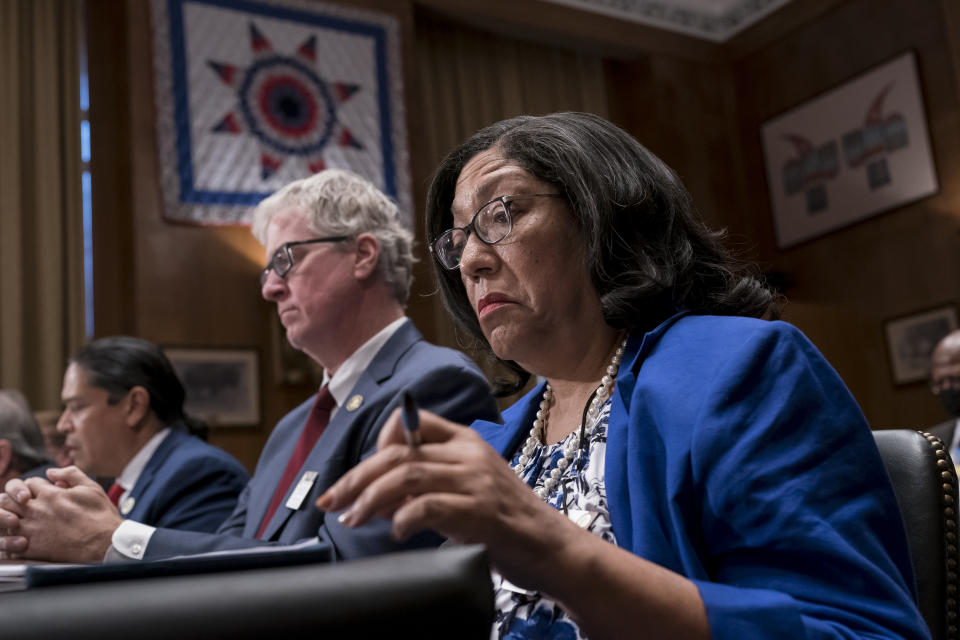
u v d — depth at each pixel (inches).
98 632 17.5
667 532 37.8
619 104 381.4
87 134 272.2
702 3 390.9
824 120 361.7
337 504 26.9
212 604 18.2
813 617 31.4
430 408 76.4
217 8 279.6
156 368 114.0
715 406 36.5
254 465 260.4
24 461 114.3
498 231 46.9
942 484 44.5
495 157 49.5
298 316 90.6
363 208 93.4
